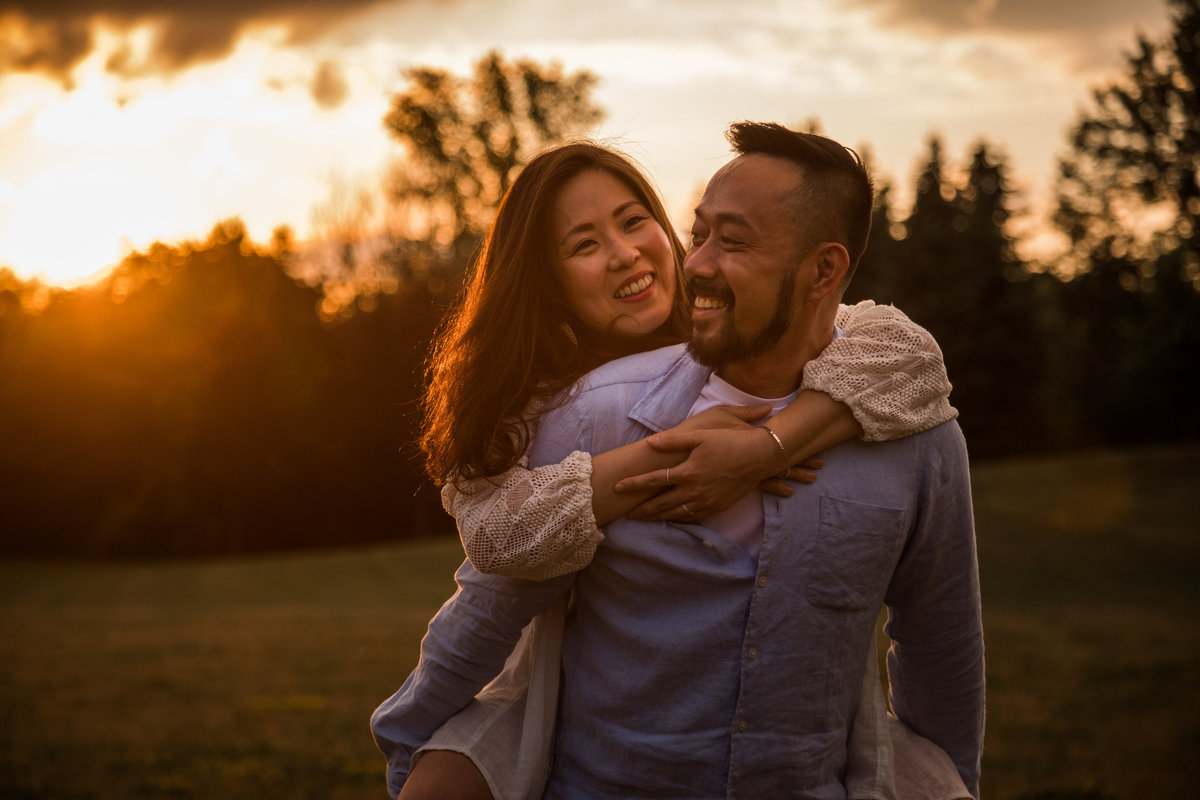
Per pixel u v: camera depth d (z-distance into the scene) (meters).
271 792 6.40
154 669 11.02
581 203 2.06
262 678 10.29
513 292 2.00
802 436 1.74
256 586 21.94
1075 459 31.66
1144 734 7.52
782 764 1.78
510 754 1.97
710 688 1.78
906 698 2.12
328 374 35.66
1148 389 38.16
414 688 2.01
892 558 1.83
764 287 1.72
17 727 8.34
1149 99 35.16
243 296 36.56
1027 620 14.18
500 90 34.84
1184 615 14.74
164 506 36.78
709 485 1.72
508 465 1.82
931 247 38.47
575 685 1.91
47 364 37.34
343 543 37.66
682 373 1.88
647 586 1.79
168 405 36.50
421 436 2.07
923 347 1.83
